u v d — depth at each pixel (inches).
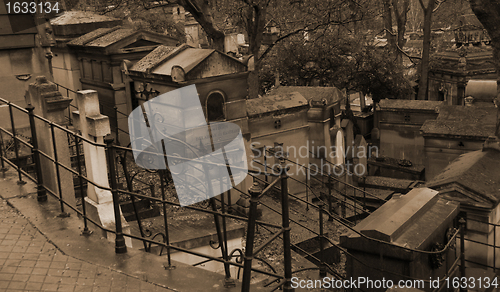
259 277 318.7
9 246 238.1
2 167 351.6
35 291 197.8
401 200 332.5
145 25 1247.5
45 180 395.2
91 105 322.7
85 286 203.0
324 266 319.9
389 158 1045.2
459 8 1827.0
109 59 654.5
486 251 403.9
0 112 514.9
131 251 235.5
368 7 1151.6
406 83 1314.0
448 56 1477.6
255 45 994.1
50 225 263.9
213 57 520.4
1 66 523.8
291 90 772.0
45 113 368.5
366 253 290.2
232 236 371.9
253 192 171.0
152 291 201.2
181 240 344.2
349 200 751.1
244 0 932.6
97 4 1053.8
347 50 1277.1
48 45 552.1
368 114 1435.8
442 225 314.8
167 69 530.6
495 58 587.5
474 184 404.5
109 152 226.1
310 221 577.6
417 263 283.6
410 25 2859.3
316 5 1087.0
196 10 813.9
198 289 203.5
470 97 892.6
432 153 757.3
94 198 329.7
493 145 496.1
